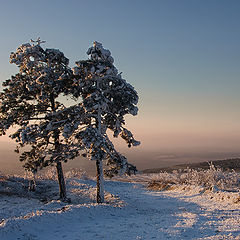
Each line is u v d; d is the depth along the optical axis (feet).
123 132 67.97
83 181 118.01
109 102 64.13
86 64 60.23
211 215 48.78
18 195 74.84
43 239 34.12
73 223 41.73
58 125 64.03
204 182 98.89
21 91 66.69
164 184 113.19
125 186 122.83
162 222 42.80
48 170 116.06
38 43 68.49
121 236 34.68
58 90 64.69
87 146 55.36
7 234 33.55
